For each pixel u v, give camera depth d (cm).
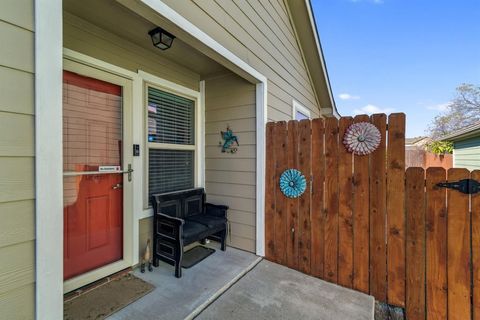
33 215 103
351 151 235
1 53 96
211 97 335
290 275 253
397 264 213
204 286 221
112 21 215
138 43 255
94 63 221
